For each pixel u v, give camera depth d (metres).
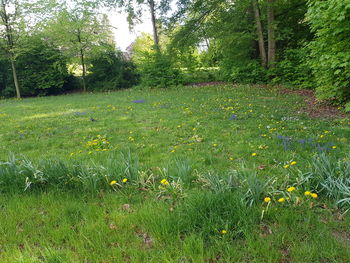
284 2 15.34
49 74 22.75
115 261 2.01
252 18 16.92
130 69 24.05
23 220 2.66
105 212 2.77
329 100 9.42
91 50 22.62
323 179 2.93
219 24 16.72
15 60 20.66
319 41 7.99
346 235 2.23
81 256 2.07
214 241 2.18
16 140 6.47
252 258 1.99
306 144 4.84
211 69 21.39
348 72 7.72
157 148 5.20
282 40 17.14
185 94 14.29
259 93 12.77
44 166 3.64
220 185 2.96
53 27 21.34
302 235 2.22
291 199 2.70
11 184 3.43
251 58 17.81
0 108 13.38
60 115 10.01
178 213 2.51
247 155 4.48
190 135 6.07
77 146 5.71
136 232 2.42
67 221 2.58
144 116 8.85
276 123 6.77
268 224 2.40
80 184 3.41
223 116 7.95
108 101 13.71
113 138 6.17
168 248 2.12
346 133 5.59
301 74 13.49
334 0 6.59
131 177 3.47
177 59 20.00
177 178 3.45
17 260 1.99
